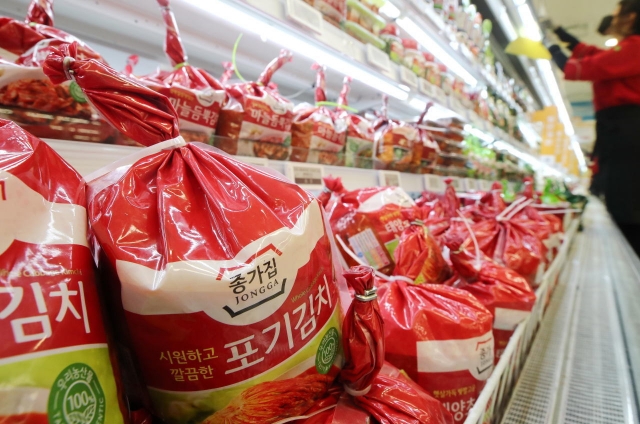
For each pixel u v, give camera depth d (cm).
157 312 36
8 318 27
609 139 227
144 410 43
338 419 46
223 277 37
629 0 211
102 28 110
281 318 40
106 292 39
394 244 92
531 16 240
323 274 47
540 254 132
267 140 96
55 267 31
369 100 199
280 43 101
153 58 133
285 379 41
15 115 55
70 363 30
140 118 44
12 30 63
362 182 128
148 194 42
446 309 71
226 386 38
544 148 601
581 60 227
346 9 119
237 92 92
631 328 132
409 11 145
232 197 43
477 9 308
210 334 37
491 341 72
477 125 236
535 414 84
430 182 176
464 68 220
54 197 35
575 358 112
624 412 86
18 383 26
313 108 119
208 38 125
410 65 168
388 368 60
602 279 197
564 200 348
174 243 38
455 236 98
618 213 235
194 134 80
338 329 49
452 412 66
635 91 210
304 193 50
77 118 61
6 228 29
